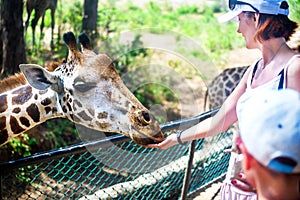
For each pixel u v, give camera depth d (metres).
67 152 2.64
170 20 11.33
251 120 1.28
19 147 5.30
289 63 2.13
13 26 6.09
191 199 3.81
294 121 1.23
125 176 4.14
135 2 12.32
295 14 6.56
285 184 1.26
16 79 3.35
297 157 1.21
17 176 3.75
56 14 8.79
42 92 3.23
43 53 7.65
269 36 2.23
